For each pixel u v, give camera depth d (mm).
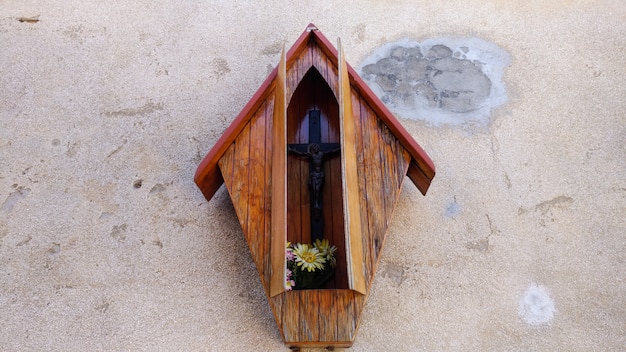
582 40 2650
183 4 2814
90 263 2045
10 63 2602
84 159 2311
